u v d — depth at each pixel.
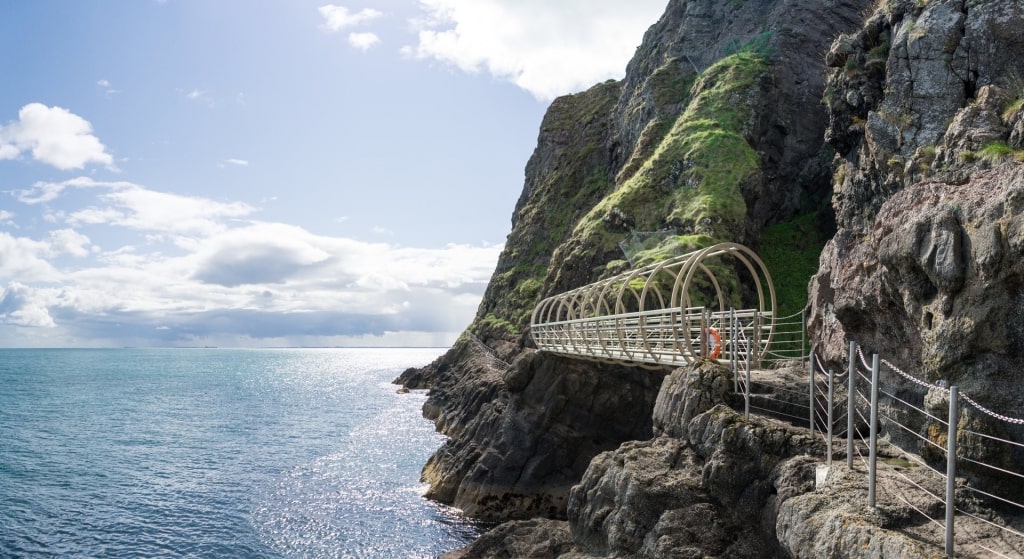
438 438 70.38
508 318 94.31
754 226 57.31
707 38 86.56
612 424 39.00
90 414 96.81
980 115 20.25
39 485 50.16
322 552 34.91
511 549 23.94
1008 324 12.76
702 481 18.06
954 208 14.09
